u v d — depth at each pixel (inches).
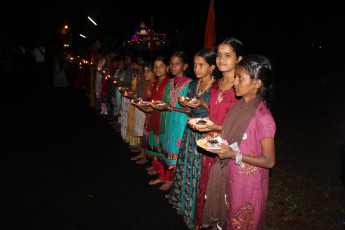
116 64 249.9
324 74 476.7
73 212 132.7
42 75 548.7
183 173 119.6
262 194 77.0
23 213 131.3
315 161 191.0
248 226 77.8
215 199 84.0
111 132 250.5
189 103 105.1
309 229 122.1
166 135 138.1
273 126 71.1
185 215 119.0
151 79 165.3
